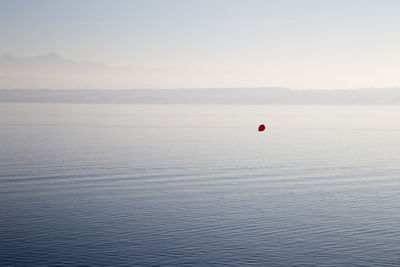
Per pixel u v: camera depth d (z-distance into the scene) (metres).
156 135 87.94
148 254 20.95
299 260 20.23
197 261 20.12
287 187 36.44
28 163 48.81
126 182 38.34
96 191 34.53
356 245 22.09
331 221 26.25
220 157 55.06
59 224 25.59
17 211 28.33
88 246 21.98
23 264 19.83
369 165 48.75
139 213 28.02
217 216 27.33
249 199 31.98
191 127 112.19
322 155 57.59
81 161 50.66
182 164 48.88
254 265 19.67
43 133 90.12
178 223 25.88
